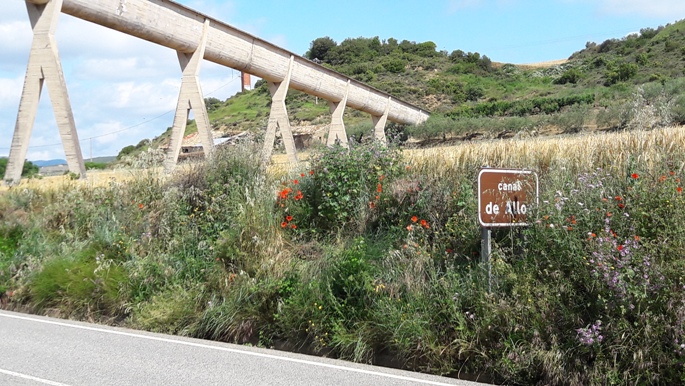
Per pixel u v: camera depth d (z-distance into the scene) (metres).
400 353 7.13
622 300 5.99
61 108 17.95
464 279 7.55
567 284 6.65
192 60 23.20
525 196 7.64
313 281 8.17
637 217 7.11
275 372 6.65
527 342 6.39
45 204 13.77
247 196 10.36
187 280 9.64
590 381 5.86
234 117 66.38
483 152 12.09
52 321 9.53
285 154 28.11
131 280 9.77
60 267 10.56
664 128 11.38
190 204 11.82
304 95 70.62
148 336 8.45
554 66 90.19
